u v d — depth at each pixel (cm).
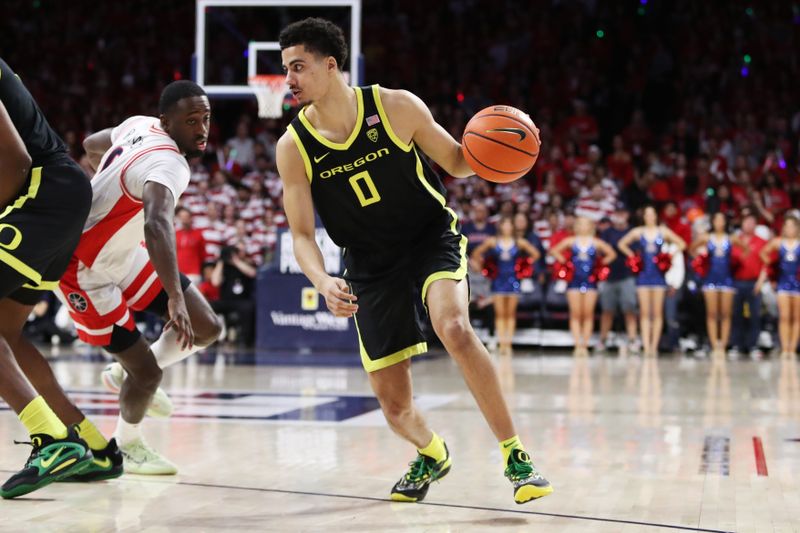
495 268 1209
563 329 1284
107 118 1706
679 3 1803
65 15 1881
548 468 404
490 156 335
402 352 342
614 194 1360
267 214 1248
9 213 332
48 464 333
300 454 436
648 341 1195
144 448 391
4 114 314
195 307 387
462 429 520
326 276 325
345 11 1230
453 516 315
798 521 307
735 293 1217
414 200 345
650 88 1714
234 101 1734
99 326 373
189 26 1848
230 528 296
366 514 318
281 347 1138
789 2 1773
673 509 325
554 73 1736
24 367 358
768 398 682
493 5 1845
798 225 1184
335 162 338
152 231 337
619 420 558
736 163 1465
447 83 1742
